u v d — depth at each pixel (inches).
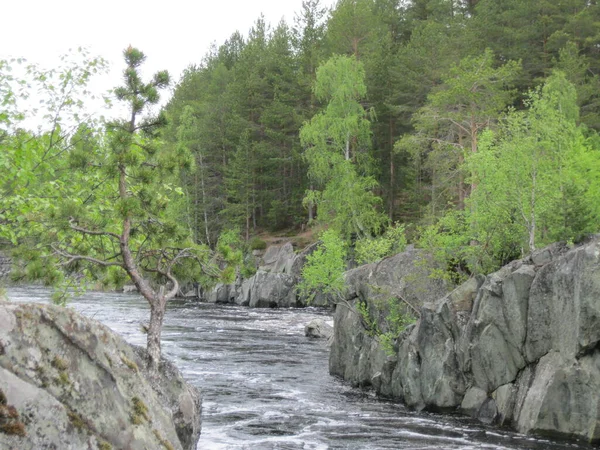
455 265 1192.2
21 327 251.1
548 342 815.1
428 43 2261.3
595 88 2014.0
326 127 2319.1
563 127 1267.2
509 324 856.9
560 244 895.1
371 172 2458.2
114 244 524.1
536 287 836.0
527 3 2416.3
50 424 232.8
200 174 3179.1
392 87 2472.9
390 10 3184.1
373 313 1162.6
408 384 949.2
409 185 2337.6
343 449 706.8
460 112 1766.7
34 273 465.7
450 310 934.4
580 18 2245.3
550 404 767.7
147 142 506.6
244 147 3011.8
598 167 1337.4
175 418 416.5
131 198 466.0
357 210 2261.3
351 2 2632.9
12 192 544.1
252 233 3302.2
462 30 2321.6
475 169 1252.5
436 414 899.4
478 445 730.2
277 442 730.2
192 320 2031.3
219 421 828.0
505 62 2342.5
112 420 268.1
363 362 1092.5
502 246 1197.7
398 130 2598.4
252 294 2672.2
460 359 906.7
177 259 541.0
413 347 970.7
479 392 878.4
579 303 758.5
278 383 1099.9
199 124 3307.1
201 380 1104.8
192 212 3142.2
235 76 3496.6
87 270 520.1
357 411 910.4
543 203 1126.4
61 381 254.5
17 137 536.1
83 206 497.7
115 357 304.5
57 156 567.2
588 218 1101.7
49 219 481.1
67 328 271.9
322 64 2442.2
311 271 1256.8
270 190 3179.1
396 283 1186.0
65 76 553.3
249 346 1507.1
